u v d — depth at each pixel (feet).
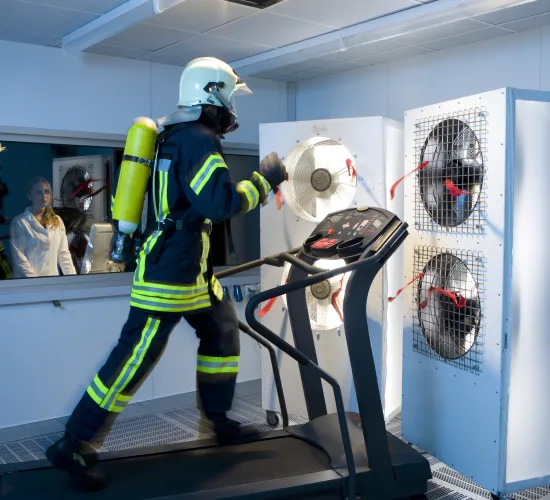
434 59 13.61
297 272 10.12
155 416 13.28
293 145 11.94
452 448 9.87
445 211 9.90
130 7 10.49
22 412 12.87
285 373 12.37
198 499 7.55
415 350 10.67
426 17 10.75
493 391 8.98
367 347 8.43
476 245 9.27
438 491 9.50
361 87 15.23
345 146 11.47
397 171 12.07
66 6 10.83
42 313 13.02
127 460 8.89
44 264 13.51
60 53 13.38
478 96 9.11
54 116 13.38
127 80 14.33
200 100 8.25
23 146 13.19
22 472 8.50
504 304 8.80
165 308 7.99
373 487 8.36
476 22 11.36
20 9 10.96
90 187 14.07
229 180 7.80
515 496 9.32
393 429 11.90
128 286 14.05
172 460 8.88
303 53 13.12
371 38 11.80
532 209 8.98
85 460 7.97
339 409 7.84
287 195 11.69
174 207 8.07
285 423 9.93
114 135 14.08
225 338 9.15
